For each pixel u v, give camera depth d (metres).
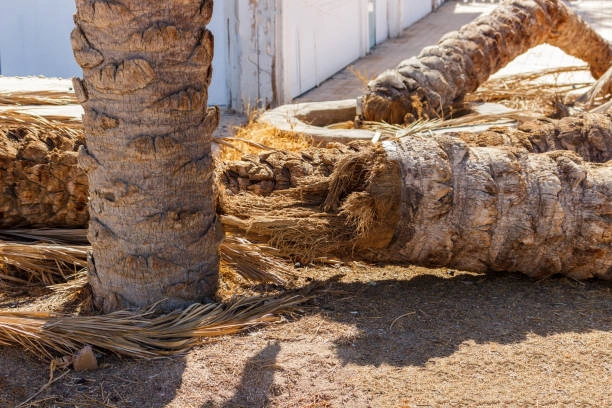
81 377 3.26
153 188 3.59
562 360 3.46
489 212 4.11
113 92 3.45
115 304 3.77
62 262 4.33
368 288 4.34
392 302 4.12
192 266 3.80
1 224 4.49
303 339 3.64
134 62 3.38
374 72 11.84
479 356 3.49
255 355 3.47
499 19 7.87
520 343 3.63
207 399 3.13
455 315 3.95
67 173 4.42
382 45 14.37
